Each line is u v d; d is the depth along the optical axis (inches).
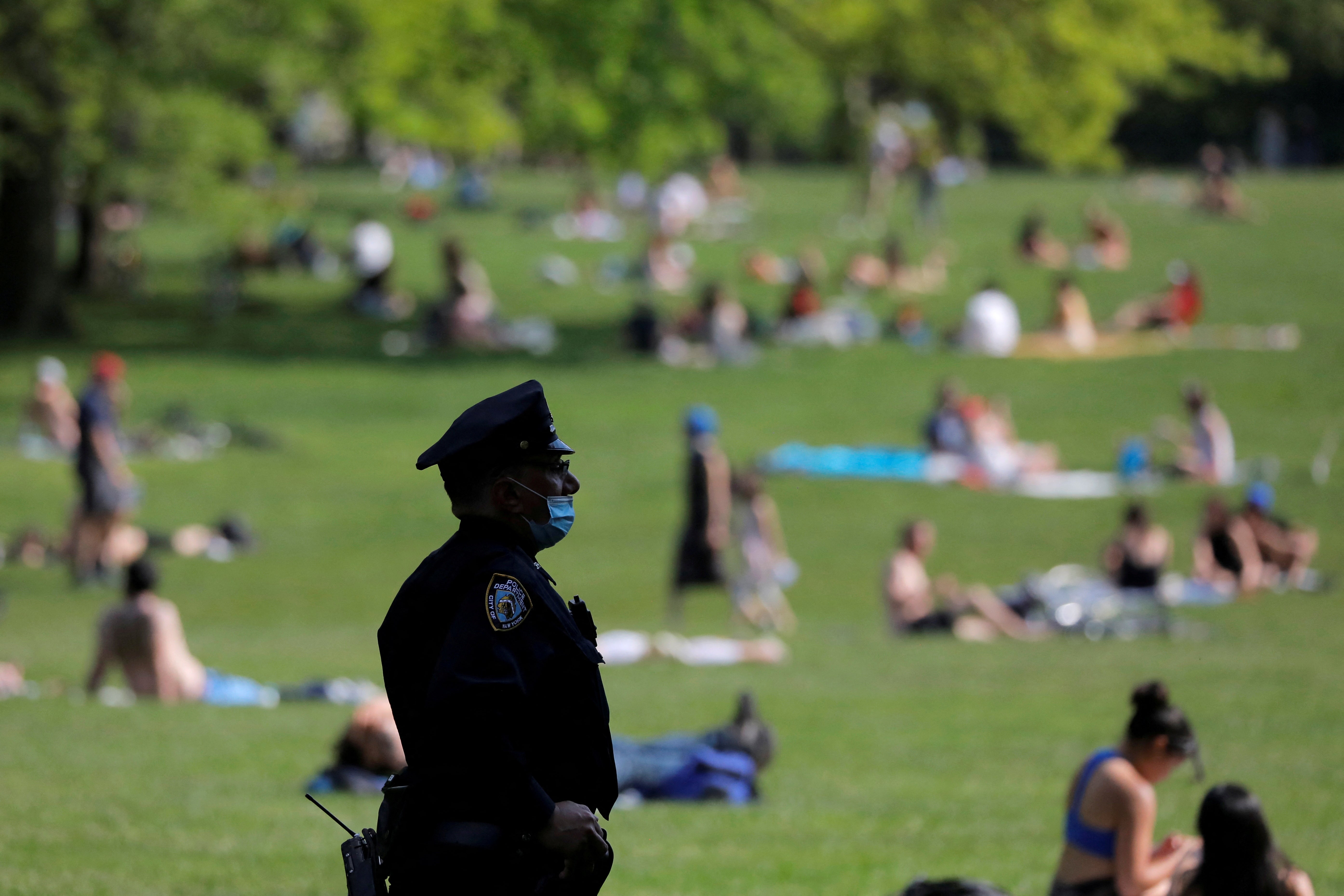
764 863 1267.2
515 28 5172.2
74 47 4495.6
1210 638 2625.5
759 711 1971.0
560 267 6599.4
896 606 2760.8
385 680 608.7
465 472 610.2
